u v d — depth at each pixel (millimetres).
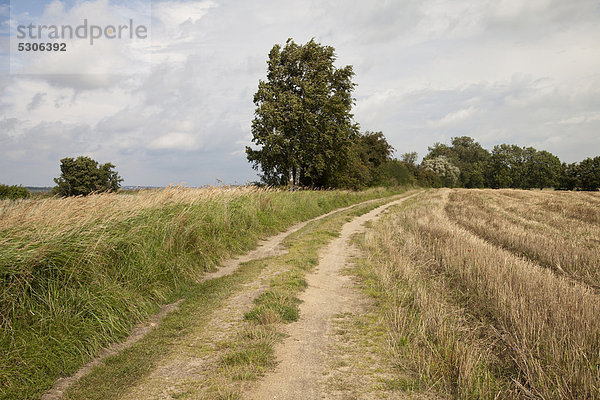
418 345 5016
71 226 6234
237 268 9828
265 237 14477
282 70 33781
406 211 24500
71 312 5141
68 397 3930
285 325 5973
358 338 5430
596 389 3635
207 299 7227
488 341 5102
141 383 4195
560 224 17250
